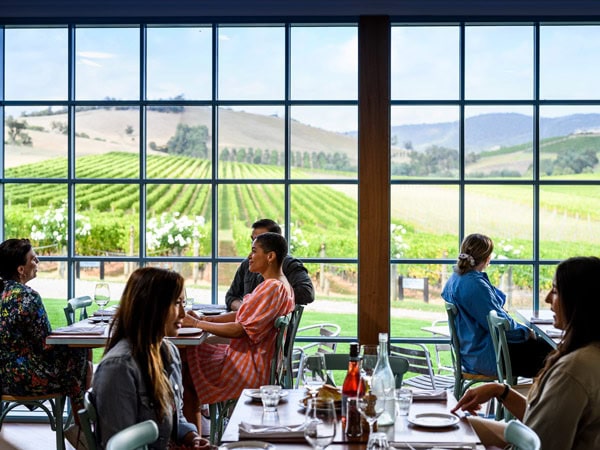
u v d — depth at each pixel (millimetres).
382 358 2535
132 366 2461
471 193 5141
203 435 4367
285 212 5184
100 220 5238
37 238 5238
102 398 2430
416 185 5145
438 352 5602
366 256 5055
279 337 3855
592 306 2264
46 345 4062
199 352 4047
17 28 5184
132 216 5227
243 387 3932
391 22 5039
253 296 3955
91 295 5246
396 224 5145
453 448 2180
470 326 4562
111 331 2707
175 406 2625
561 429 2182
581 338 2271
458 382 4582
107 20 5090
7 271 4156
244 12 5039
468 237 4664
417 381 4809
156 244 5223
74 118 5207
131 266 5230
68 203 5223
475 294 4508
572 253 5133
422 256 5152
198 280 5219
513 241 5141
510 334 4453
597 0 4930
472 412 2779
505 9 4973
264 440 2283
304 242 5184
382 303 5051
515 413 2760
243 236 5211
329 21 5039
